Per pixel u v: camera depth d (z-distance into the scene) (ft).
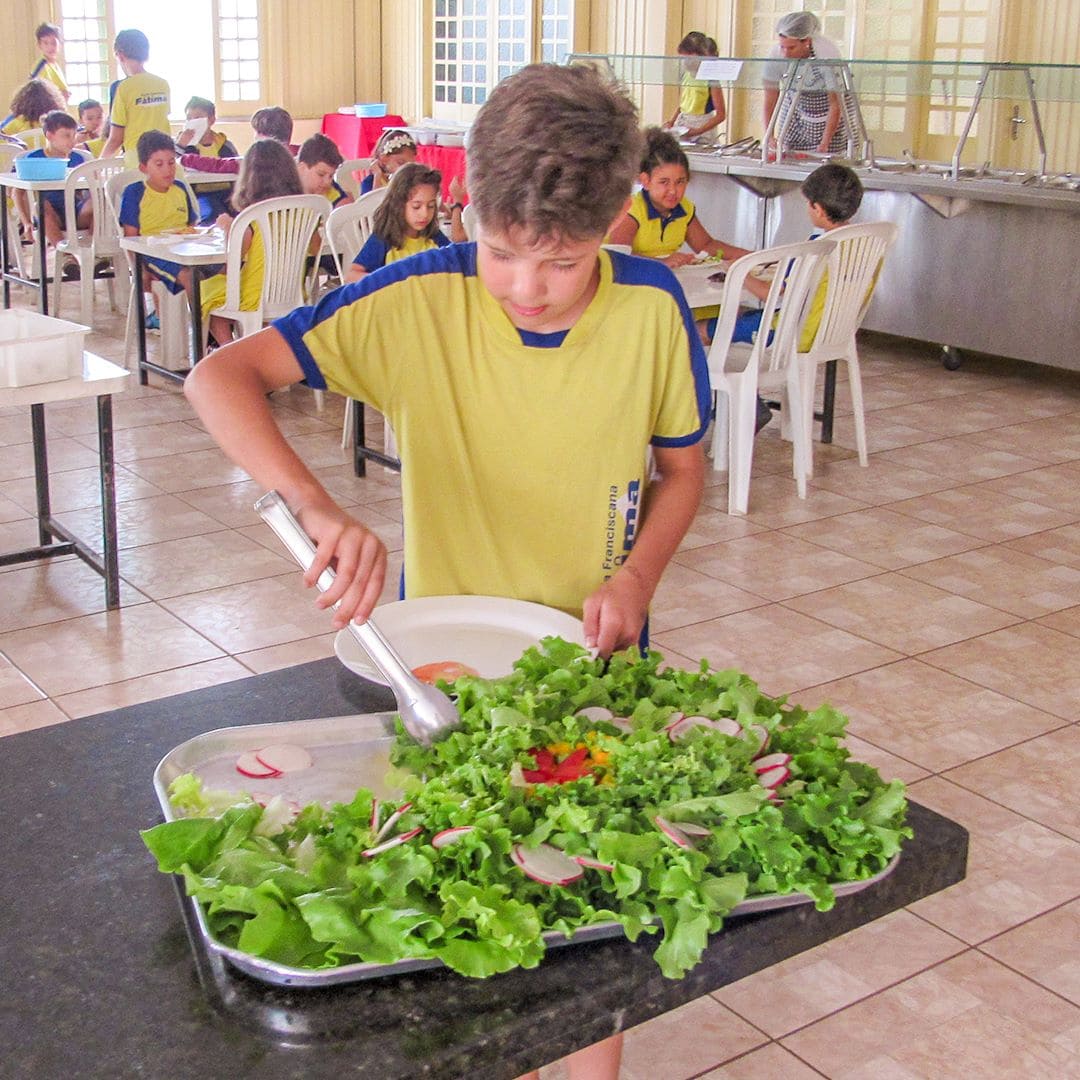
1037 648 10.49
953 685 9.84
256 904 2.78
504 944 2.72
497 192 3.49
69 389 10.04
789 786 3.22
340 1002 2.71
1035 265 18.11
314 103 36.96
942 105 19.38
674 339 4.48
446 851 2.91
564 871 2.89
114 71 33.96
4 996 2.74
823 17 26.84
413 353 4.41
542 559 4.71
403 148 19.40
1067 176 18.54
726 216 21.90
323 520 3.56
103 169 20.94
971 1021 6.44
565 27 31.89
